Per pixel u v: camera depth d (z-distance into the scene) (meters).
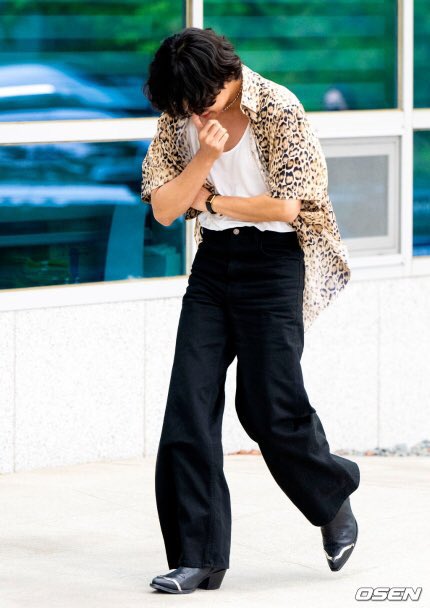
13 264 13.06
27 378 13.06
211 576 9.30
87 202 13.40
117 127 13.40
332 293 9.58
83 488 12.48
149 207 13.76
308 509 9.45
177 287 13.88
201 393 9.24
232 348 9.44
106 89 13.39
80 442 13.41
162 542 10.78
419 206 15.52
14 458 13.05
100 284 13.48
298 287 9.28
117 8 13.38
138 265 13.76
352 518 9.76
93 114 13.34
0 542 10.70
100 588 9.41
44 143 13.08
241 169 9.12
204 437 9.18
